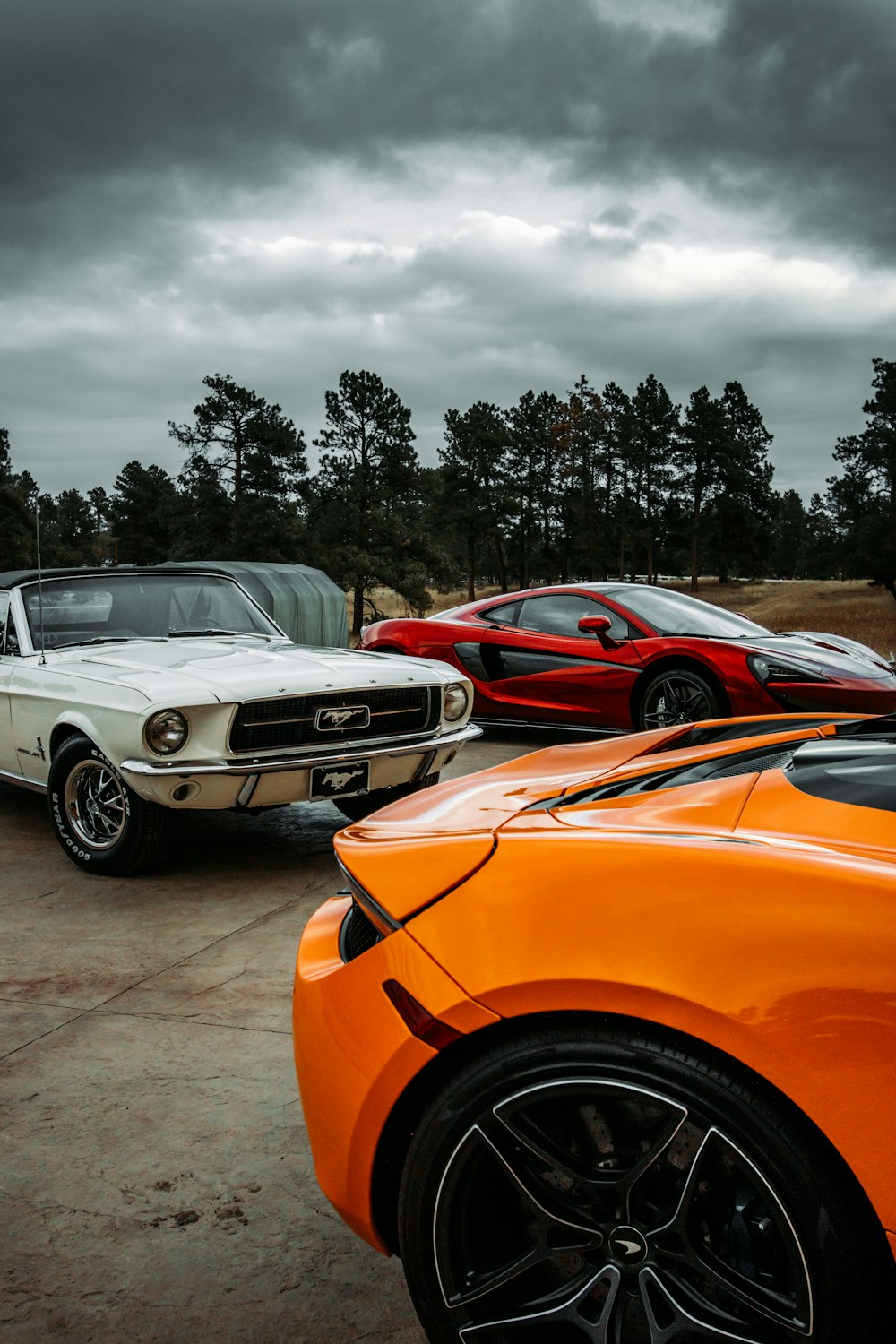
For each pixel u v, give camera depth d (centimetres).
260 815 552
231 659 452
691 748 214
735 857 128
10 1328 165
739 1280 122
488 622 827
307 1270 179
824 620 5053
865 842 133
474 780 218
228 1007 293
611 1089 125
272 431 5181
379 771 435
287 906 389
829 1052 113
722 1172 123
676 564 7475
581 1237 132
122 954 338
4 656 491
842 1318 113
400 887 148
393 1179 149
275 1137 223
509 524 7444
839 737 188
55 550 6253
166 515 5394
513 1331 135
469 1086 133
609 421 7619
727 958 120
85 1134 224
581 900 132
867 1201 113
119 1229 191
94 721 410
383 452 5847
